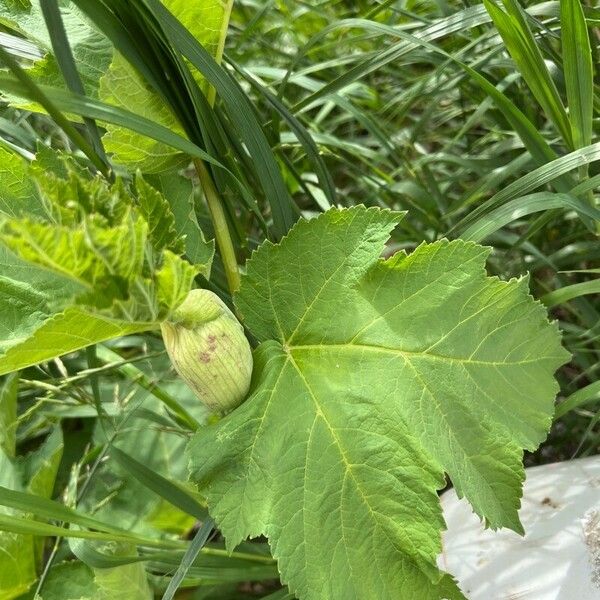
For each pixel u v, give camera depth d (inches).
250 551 15.7
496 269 18.6
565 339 17.9
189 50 12.1
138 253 8.9
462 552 13.9
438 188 19.6
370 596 10.7
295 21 24.0
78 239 8.2
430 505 10.9
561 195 13.7
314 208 22.9
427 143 24.6
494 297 11.4
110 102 12.9
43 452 16.4
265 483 10.9
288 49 24.3
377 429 11.1
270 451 11.0
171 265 9.3
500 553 13.5
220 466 10.9
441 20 15.9
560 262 17.5
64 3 14.2
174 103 13.0
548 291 18.9
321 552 10.7
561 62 16.3
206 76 12.4
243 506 10.8
